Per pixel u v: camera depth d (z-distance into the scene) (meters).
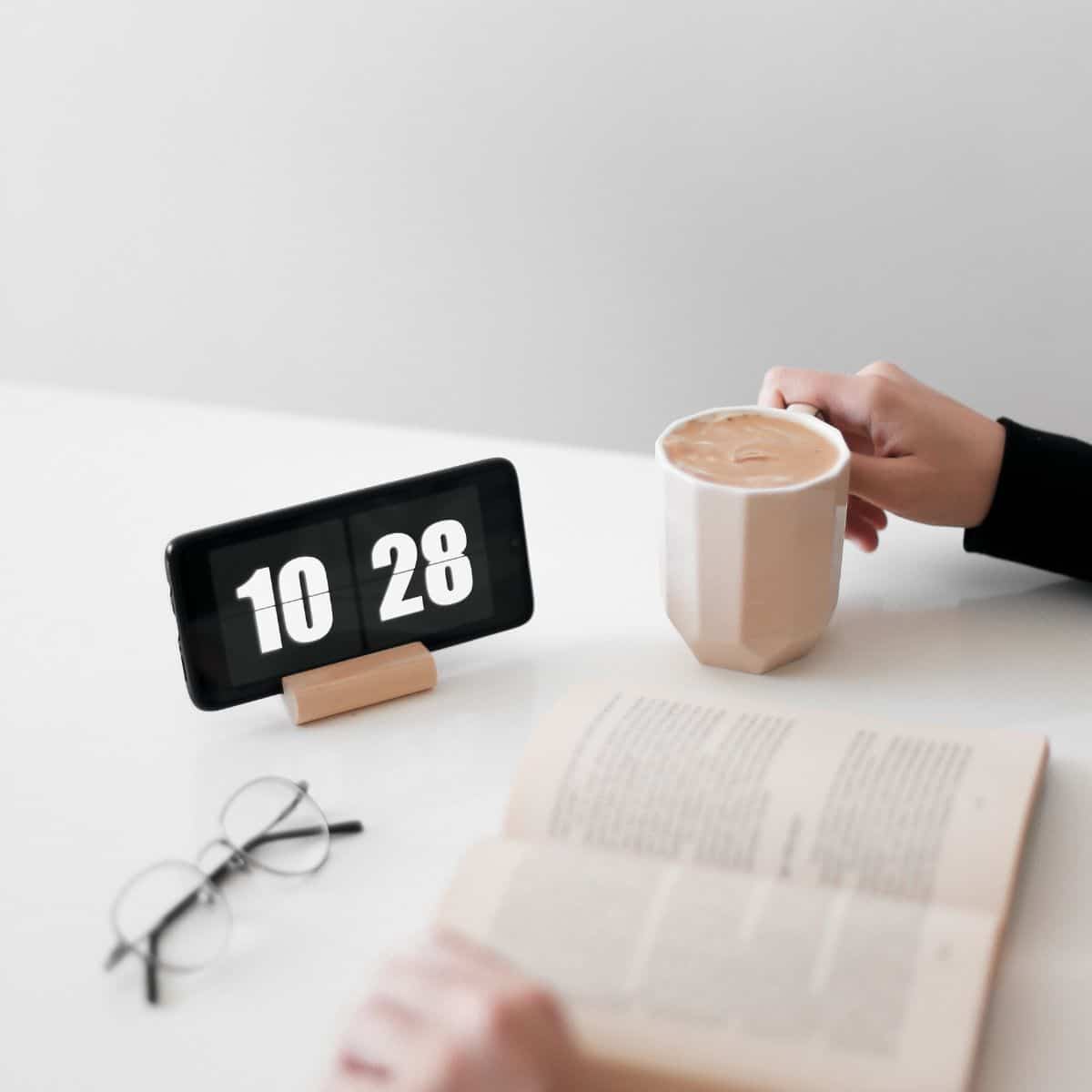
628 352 1.85
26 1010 0.57
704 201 1.72
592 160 1.74
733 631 0.75
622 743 0.64
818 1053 0.49
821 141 1.64
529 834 0.61
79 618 0.88
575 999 0.51
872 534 0.90
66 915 0.62
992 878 0.56
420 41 1.73
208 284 2.00
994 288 1.67
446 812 0.68
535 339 1.88
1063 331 1.67
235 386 2.07
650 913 0.54
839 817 0.59
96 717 0.77
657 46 1.64
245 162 1.89
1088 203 1.58
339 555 0.75
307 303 1.97
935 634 0.82
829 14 1.56
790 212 1.69
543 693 0.77
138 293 2.04
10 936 0.61
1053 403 1.71
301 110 1.83
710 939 0.53
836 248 1.70
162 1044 0.55
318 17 1.76
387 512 0.76
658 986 0.51
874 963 0.51
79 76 1.90
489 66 1.72
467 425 1.97
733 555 0.72
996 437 0.83
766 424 0.79
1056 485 0.81
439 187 1.82
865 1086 0.48
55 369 2.15
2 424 1.17
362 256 1.91
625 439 1.91
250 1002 0.57
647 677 0.78
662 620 0.84
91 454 1.11
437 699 0.77
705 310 1.79
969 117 1.57
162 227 1.98
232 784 0.71
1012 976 0.56
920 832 0.58
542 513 0.98
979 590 0.87
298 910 0.62
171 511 1.01
